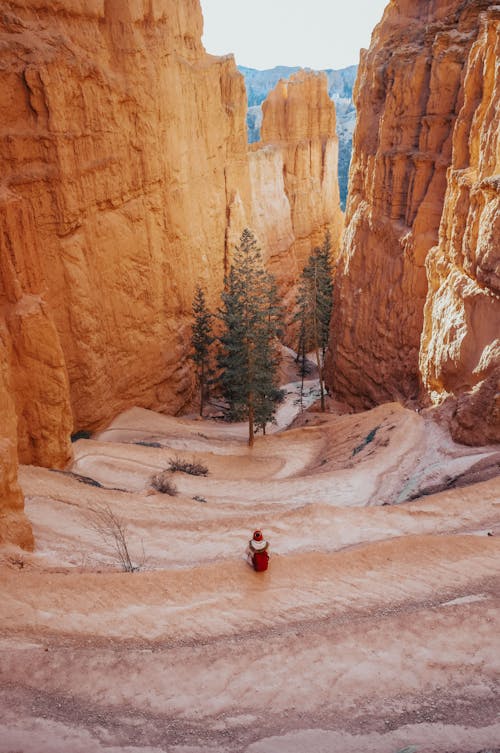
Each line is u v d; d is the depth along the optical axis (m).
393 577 9.30
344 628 7.42
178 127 36.38
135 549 12.48
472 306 20.94
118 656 6.98
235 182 51.22
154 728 5.89
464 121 24.22
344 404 39.78
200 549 12.45
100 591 8.73
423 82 30.05
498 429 17.62
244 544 12.49
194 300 40.28
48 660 6.85
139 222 31.73
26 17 23.81
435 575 9.30
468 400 19.14
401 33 35.06
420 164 29.56
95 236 27.78
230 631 8.06
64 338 26.23
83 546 12.46
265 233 63.78
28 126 23.58
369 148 37.12
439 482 16.42
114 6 28.47
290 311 67.94
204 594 8.88
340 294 40.78
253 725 5.95
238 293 33.66
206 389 43.38
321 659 6.89
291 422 38.72
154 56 32.44
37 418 18.94
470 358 21.03
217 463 25.06
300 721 5.99
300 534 12.71
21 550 10.91
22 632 7.73
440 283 25.44
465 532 12.26
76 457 21.56
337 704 6.21
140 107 30.62
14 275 18.03
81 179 26.09
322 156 75.56
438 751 5.32
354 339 37.50
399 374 31.73
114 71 28.88
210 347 42.47
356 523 12.93
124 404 31.70
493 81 22.00
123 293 30.56
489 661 6.71
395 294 31.64
